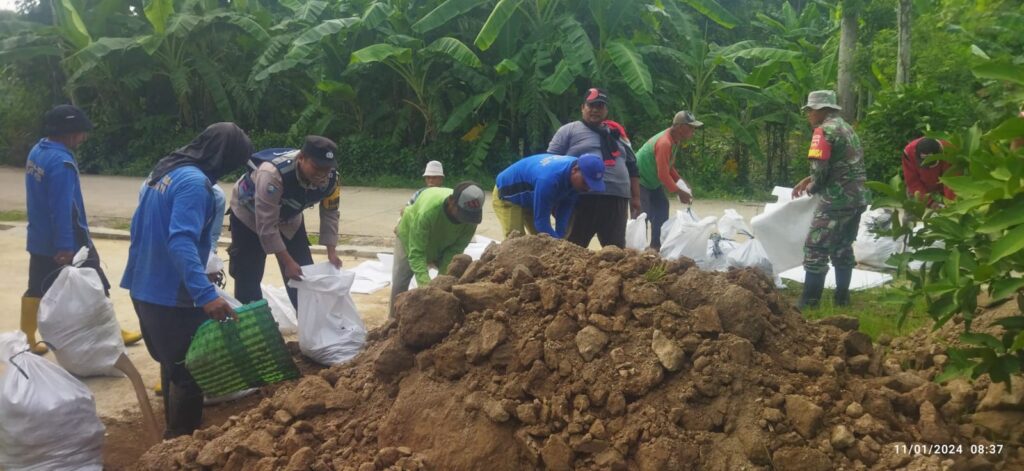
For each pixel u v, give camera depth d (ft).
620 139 22.25
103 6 63.93
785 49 57.67
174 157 14.52
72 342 16.78
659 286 13.05
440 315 13.26
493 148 58.44
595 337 12.38
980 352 11.76
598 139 20.81
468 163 57.21
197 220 13.83
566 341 12.51
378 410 13.24
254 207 17.60
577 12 55.72
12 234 35.40
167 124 67.10
